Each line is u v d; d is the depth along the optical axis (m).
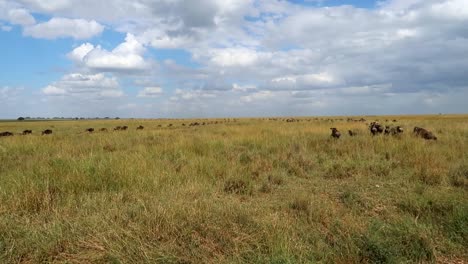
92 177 7.15
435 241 4.68
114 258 3.85
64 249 4.15
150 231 4.41
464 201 5.95
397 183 7.91
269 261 3.85
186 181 7.48
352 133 17.70
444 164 9.35
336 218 5.35
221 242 4.36
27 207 5.51
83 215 5.19
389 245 4.35
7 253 3.95
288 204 6.20
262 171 9.12
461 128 20.34
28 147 13.96
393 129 16.77
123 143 15.27
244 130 21.72
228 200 6.03
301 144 13.67
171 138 16.75
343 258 4.09
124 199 6.13
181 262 3.94
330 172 9.12
